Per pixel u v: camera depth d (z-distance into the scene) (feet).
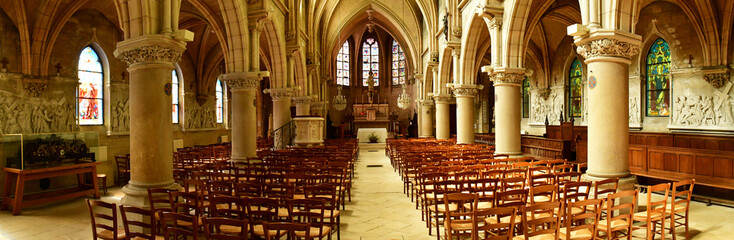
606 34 26.55
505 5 47.32
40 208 34.14
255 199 17.72
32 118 47.37
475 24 60.34
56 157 36.24
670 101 64.54
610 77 27.20
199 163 43.16
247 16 48.03
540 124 95.86
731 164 29.81
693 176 32.50
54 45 50.24
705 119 58.95
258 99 119.75
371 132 112.88
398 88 159.22
